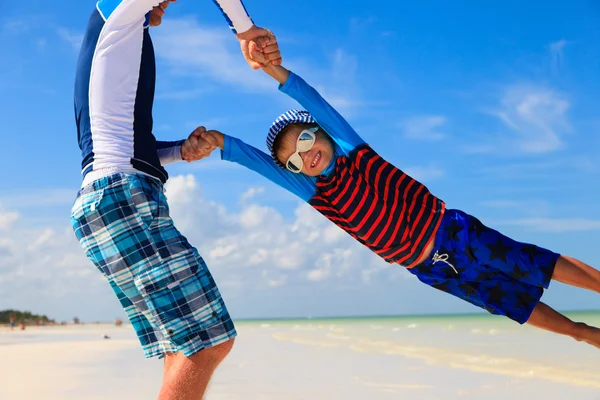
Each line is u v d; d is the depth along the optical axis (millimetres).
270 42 3383
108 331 36656
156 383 7051
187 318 2758
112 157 2779
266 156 3902
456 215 3707
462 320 36688
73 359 11500
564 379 6477
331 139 3758
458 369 7801
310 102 3590
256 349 13172
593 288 3605
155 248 2752
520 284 3748
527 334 15609
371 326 30188
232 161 3885
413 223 3635
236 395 5996
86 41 2939
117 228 2734
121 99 2848
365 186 3650
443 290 3902
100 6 2922
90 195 2762
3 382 7629
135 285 2779
